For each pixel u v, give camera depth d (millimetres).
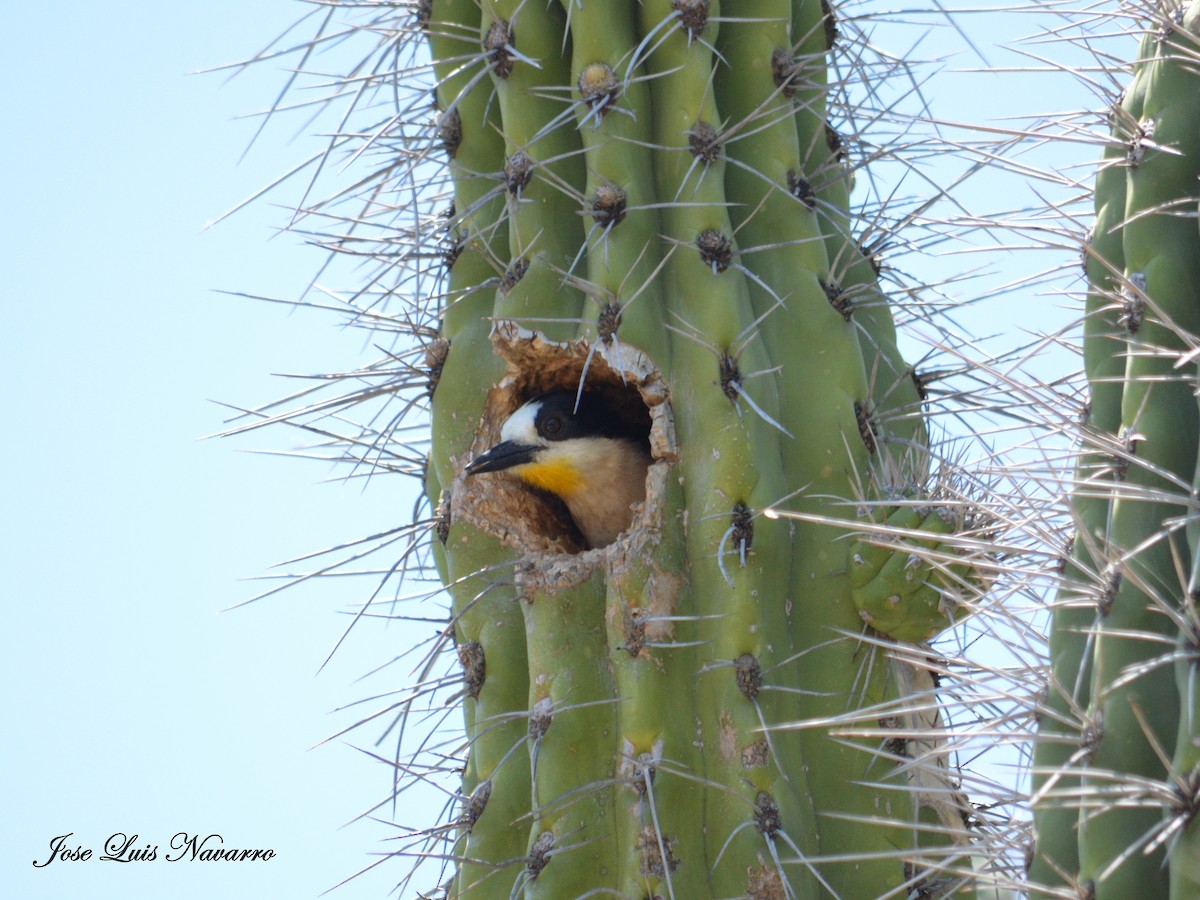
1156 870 6367
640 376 8883
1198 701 6121
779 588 8500
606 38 9164
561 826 8219
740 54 9398
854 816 8117
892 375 9438
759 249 9070
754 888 7832
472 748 9023
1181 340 7086
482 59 9562
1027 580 7648
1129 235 7289
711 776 8156
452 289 9891
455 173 9930
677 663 8359
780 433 8828
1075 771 6410
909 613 8422
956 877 8188
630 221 9039
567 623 8688
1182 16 7535
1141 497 6742
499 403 9672
